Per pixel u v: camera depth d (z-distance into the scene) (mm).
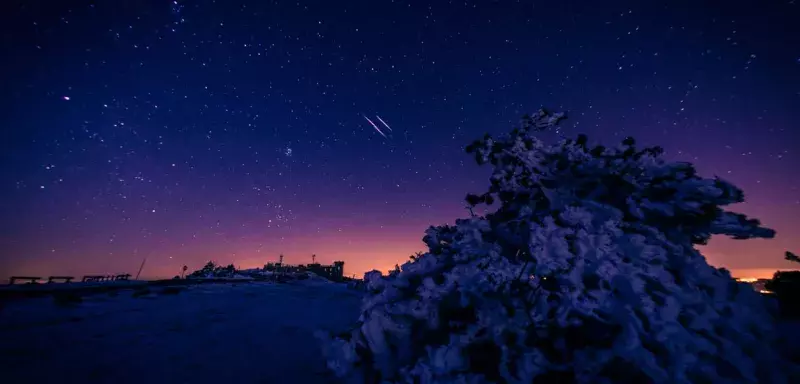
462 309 2092
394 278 2609
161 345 3855
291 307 7648
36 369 2926
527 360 1637
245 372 2881
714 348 1481
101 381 2684
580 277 1766
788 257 2191
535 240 1986
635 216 2156
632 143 2521
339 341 2518
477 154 2971
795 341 2365
